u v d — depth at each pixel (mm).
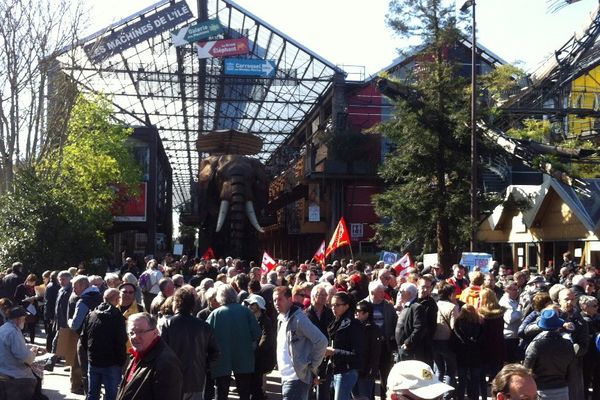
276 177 58938
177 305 7609
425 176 27641
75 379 11531
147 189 45281
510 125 35875
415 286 9977
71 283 11977
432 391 3660
